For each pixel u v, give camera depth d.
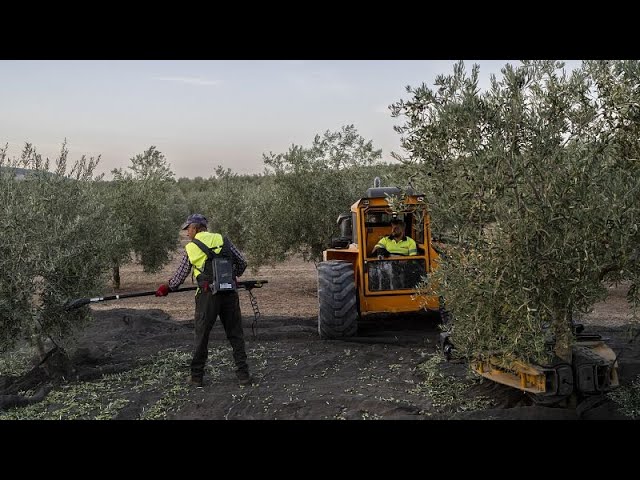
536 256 3.87
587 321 8.85
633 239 3.80
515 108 4.02
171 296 13.30
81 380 6.57
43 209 6.25
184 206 21.33
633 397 4.74
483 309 4.13
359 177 13.09
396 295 7.90
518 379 5.00
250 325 9.33
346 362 6.84
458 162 4.14
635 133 3.90
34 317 6.20
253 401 5.45
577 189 3.73
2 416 5.33
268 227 13.20
